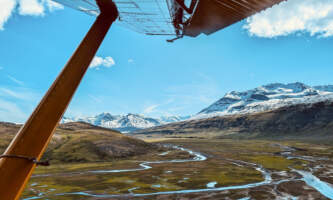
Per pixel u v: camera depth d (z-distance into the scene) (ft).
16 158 8.33
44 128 9.66
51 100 10.50
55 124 10.11
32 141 9.07
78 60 12.73
